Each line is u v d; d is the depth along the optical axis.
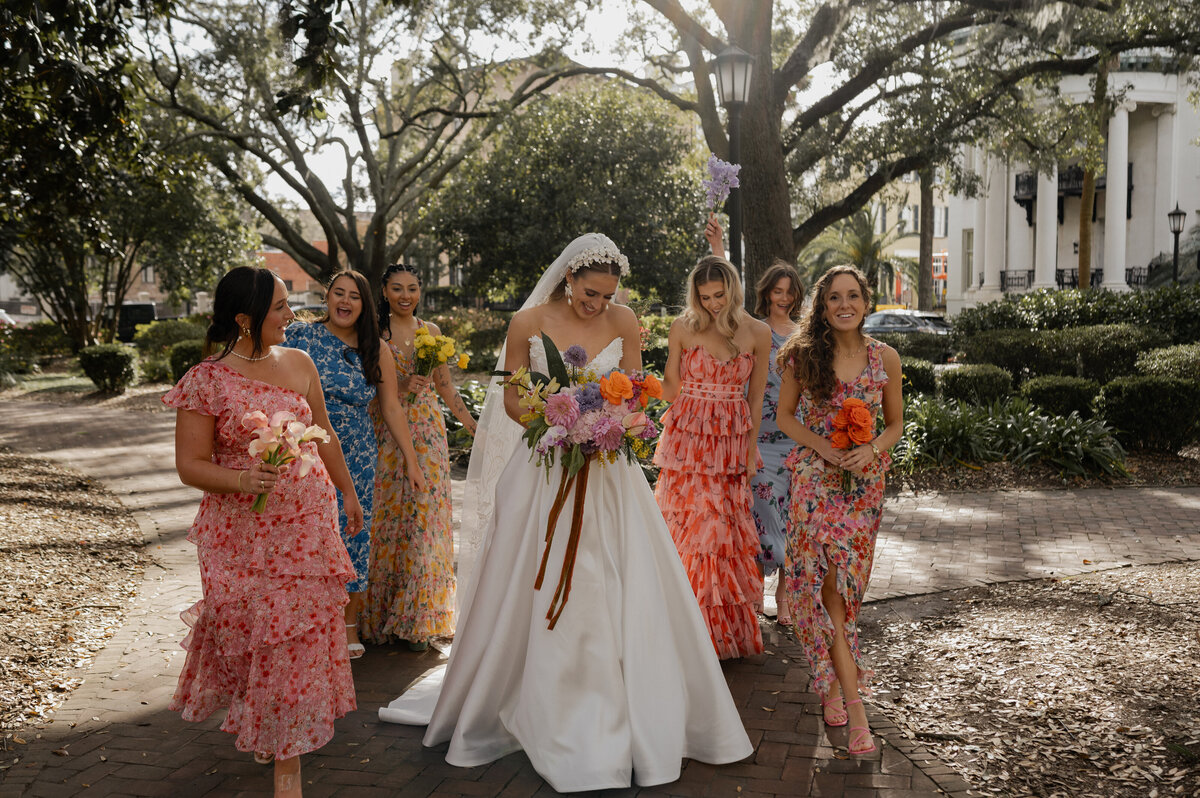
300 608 2.80
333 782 3.13
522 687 3.25
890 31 14.21
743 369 4.36
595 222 23.02
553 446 3.20
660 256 24.19
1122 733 3.42
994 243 35.28
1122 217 30.45
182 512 7.82
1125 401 9.64
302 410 2.90
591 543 3.27
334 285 4.21
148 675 4.14
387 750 3.39
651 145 23.61
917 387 12.09
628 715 3.17
